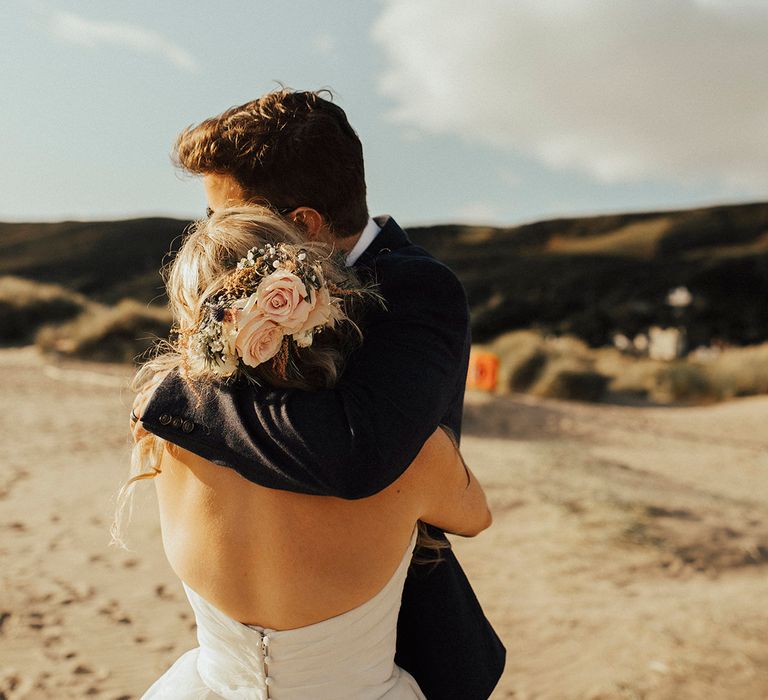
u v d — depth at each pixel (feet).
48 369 49.90
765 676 11.29
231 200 4.45
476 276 240.53
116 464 24.70
